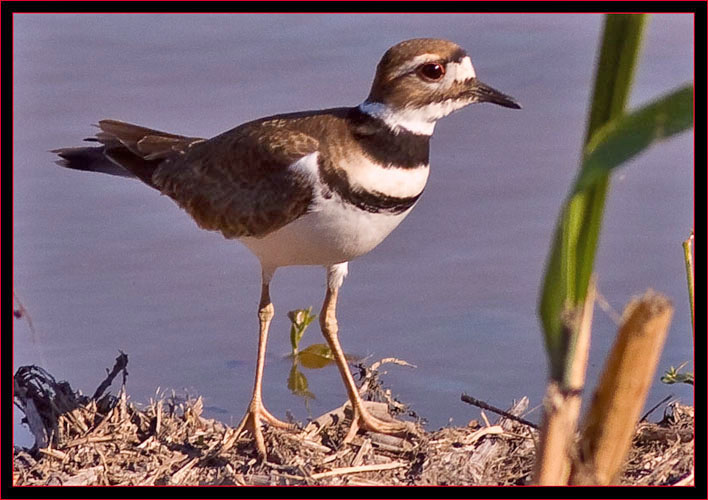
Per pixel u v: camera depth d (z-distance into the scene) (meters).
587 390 11.78
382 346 13.16
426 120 11.49
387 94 11.32
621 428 6.57
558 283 6.25
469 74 11.57
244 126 12.16
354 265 14.43
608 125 5.88
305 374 12.84
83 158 13.97
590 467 6.64
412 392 12.27
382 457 10.80
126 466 10.61
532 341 13.15
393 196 11.37
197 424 11.33
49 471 10.48
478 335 13.28
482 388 12.30
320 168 11.20
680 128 5.57
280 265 12.05
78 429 11.10
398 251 14.61
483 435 10.85
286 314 13.89
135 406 11.46
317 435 11.33
